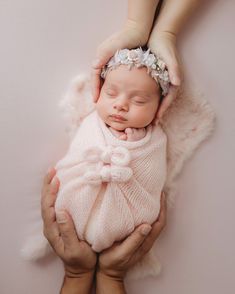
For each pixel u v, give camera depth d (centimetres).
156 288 95
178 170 92
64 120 91
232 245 96
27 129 91
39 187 93
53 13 88
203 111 91
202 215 95
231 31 91
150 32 87
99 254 87
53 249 88
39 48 89
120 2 89
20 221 93
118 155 78
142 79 78
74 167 81
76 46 89
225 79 91
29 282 94
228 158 94
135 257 87
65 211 82
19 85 89
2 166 91
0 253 93
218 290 96
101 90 83
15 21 88
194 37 90
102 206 79
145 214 82
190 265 95
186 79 90
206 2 90
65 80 90
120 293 87
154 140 84
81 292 87
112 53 82
